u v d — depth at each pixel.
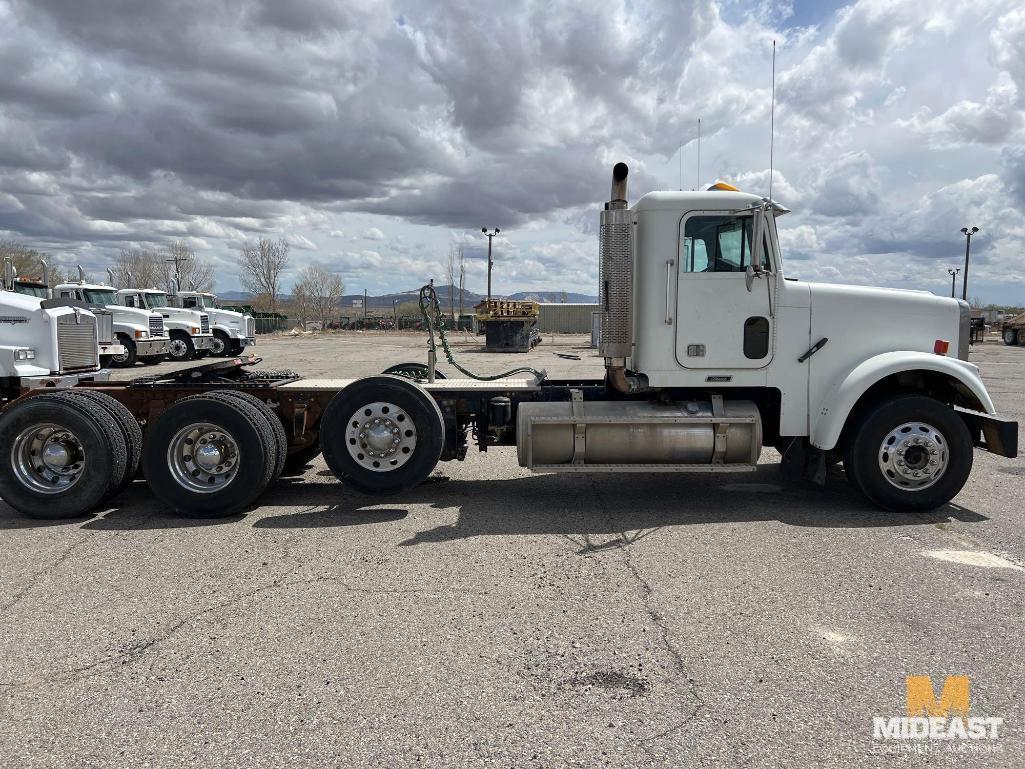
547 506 6.01
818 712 2.84
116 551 4.89
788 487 6.62
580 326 58.56
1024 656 3.29
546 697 2.96
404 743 2.64
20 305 7.54
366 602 3.96
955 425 5.54
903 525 5.38
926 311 5.89
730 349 5.76
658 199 5.69
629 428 5.73
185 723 2.78
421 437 5.81
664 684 3.06
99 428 5.58
